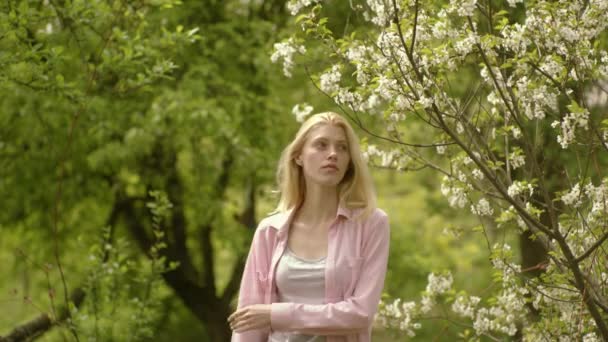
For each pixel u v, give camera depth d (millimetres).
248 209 10828
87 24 5137
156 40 6055
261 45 8930
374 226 2965
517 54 3342
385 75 3320
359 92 3561
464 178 4023
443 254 12883
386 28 3428
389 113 3398
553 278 3564
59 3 5406
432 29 3449
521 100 3561
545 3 3209
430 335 10406
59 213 10055
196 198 9812
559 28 3227
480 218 3732
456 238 4301
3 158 9734
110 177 10117
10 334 6164
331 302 2848
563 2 3268
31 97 7934
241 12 9531
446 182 3957
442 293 4363
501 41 3334
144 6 5469
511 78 3438
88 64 5152
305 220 3023
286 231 2996
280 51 3707
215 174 9531
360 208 3006
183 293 10820
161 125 8516
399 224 12297
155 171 9852
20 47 4656
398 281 11320
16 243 11008
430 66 3463
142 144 8445
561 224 3551
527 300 3869
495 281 3812
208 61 8969
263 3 9672
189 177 10344
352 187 3012
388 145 4340
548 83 3465
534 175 4797
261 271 2996
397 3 3410
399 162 4137
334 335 2842
